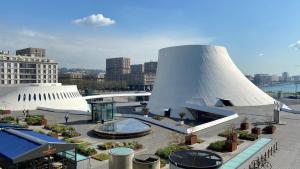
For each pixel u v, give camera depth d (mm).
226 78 65312
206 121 56219
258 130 35812
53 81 161750
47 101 69875
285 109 57188
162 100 66812
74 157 23203
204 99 61094
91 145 31734
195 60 66625
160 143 32750
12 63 142750
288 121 45438
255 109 56781
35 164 22375
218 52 68688
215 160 17281
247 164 24406
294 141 32625
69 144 21406
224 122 44312
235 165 24109
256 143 31578
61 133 38250
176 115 60875
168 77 68812
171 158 17516
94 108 46875
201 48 67312
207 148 29734
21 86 68562
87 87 185250
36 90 69125
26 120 47500
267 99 66062
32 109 66000
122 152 21281
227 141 28922
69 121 48062
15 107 65312
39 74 154125
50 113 58906
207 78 64375
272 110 55656
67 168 22406
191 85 64188
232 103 61281
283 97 102875
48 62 158250
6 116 54312
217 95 62062
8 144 20703
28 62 149125
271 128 36656
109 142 32250
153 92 72562
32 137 21391
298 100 89938
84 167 22922
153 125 43812
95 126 43219
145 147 30984
